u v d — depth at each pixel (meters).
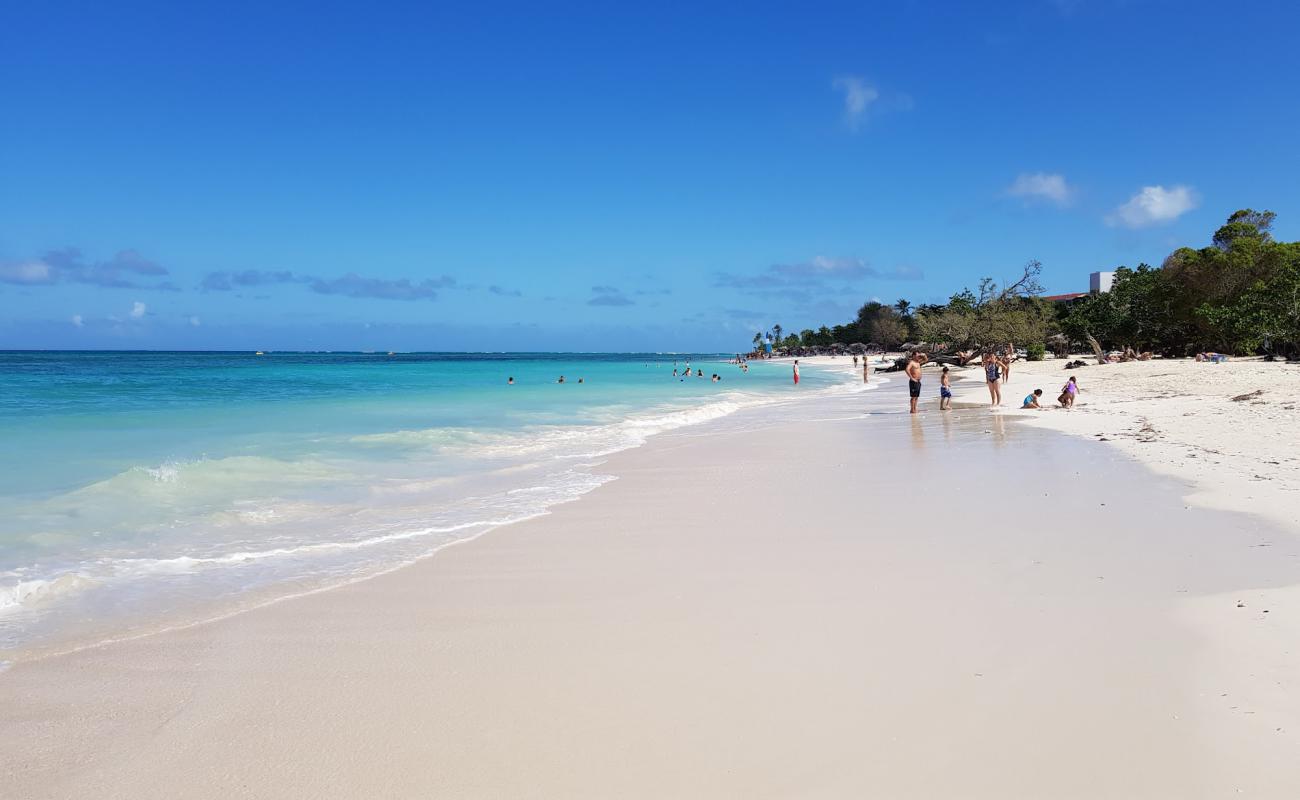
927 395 37.69
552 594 7.03
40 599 7.01
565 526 9.80
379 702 4.87
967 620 5.99
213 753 4.27
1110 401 26.42
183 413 24.86
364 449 16.89
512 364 127.38
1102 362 56.88
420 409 28.58
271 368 80.12
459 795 3.81
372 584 7.42
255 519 10.29
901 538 8.67
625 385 53.25
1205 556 7.53
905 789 3.74
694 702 4.75
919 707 4.57
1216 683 4.73
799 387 51.12
